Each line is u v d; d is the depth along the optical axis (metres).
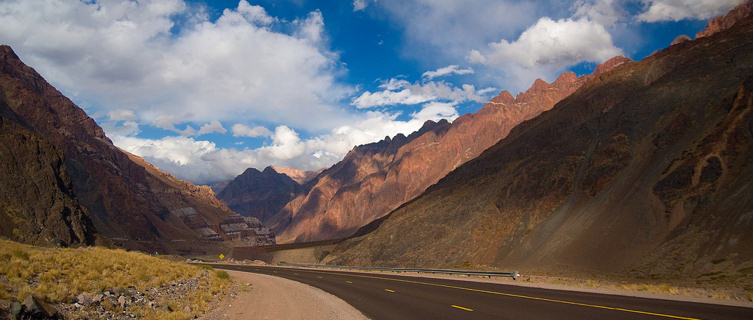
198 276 29.95
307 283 34.97
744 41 88.50
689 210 55.72
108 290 16.42
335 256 133.62
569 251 61.97
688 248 48.34
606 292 24.52
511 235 80.38
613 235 60.25
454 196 111.25
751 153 55.84
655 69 105.69
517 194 90.88
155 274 24.08
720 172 57.41
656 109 86.25
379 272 55.34
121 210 183.75
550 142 105.06
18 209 70.44
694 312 16.69
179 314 15.52
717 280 36.03
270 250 184.88
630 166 76.81
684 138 72.81
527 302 19.89
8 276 14.34
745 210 46.62
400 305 20.25
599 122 96.75
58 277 15.96
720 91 76.62
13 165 78.25
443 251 90.06
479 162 125.38
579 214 72.38
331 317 17.36
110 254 27.27
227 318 16.94
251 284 33.78
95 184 180.38
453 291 25.83
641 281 40.38
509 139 135.12
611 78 114.44
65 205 79.75
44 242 66.56
